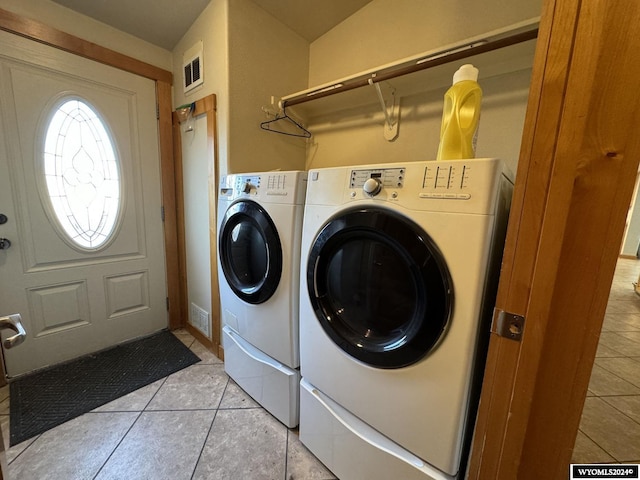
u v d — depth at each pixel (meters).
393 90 1.57
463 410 0.72
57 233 1.66
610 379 1.64
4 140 1.44
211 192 1.74
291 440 1.23
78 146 1.68
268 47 1.73
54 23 1.52
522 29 1.02
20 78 1.45
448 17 1.38
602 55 0.47
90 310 1.83
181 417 1.35
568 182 0.52
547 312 0.57
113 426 1.29
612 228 0.50
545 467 0.62
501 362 0.64
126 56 1.79
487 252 0.65
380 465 0.88
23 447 1.16
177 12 1.65
